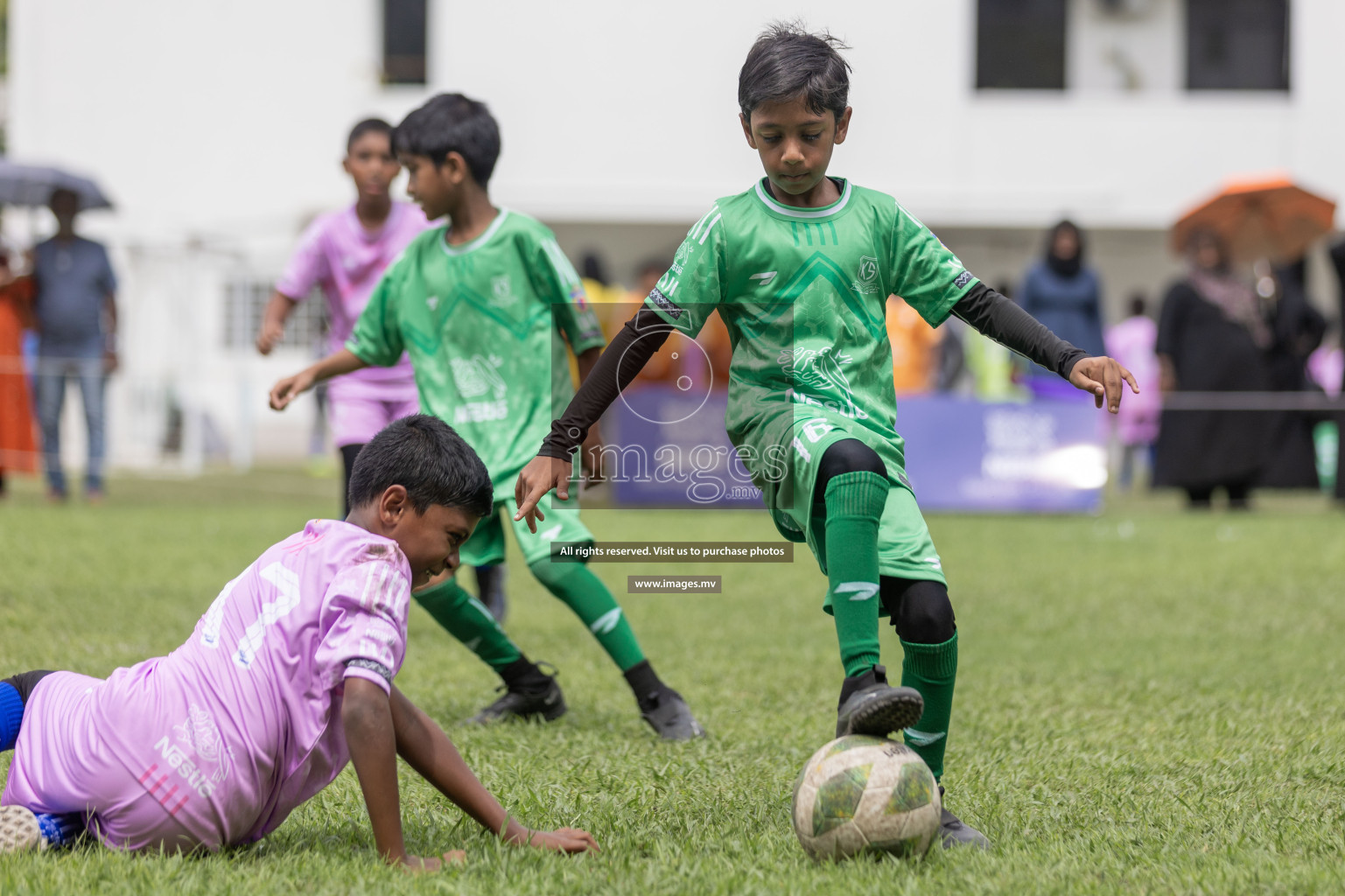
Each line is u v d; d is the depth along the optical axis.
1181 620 24.92
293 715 10.23
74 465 55.88
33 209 53.00
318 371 17.12
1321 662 20.77
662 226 70.88
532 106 69.44
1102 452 42.97
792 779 13.52
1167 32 70.50
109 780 10.12
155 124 71.56
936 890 9.59
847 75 11.81
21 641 19.33
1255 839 11.30
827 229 11.98
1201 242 45.06
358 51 71.81
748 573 31.75
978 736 15.79
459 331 16.59
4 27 84.31
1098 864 10.43
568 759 14.35
